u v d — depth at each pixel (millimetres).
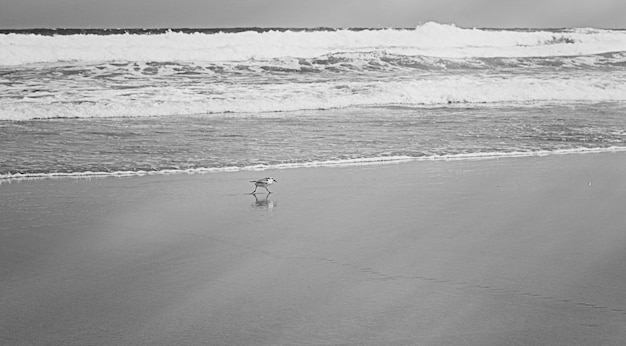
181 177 11977
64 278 6707
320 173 12359
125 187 11133
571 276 6656
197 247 7805
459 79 27453
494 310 5785
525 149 14875
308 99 22000
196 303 6016
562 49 37312
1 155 13477
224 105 20781
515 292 6219
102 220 9039
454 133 16844
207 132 16656
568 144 15523
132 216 9273
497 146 15172
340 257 7383
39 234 8312
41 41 30047
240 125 17859
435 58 32969
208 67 28703
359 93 23234
